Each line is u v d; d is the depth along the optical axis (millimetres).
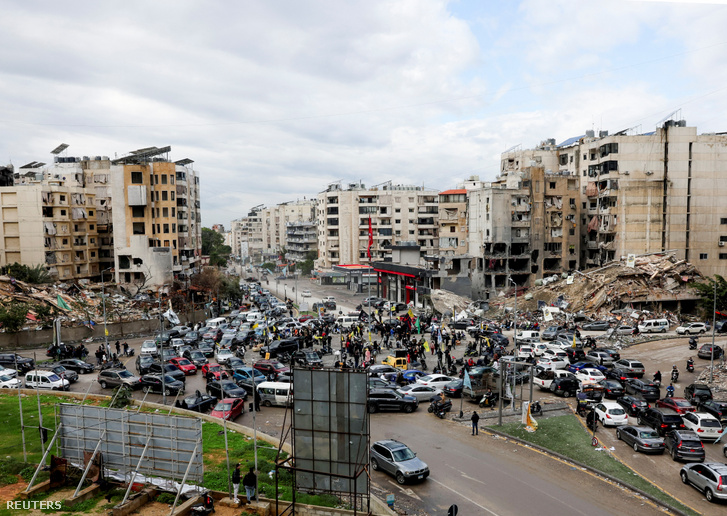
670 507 21859
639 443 28672
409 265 101688
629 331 64188
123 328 68938
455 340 59781
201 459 21547
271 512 21078
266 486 22906
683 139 90000
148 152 95562
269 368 45000
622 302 74438
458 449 29188
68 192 91562
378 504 21203
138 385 41500
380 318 71188
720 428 31016
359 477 18531
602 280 77750
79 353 52656
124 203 92688
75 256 93250
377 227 134750
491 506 22250
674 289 76500
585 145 97938
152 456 22172
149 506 20641
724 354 52531
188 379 45594
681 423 31016
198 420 21469
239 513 20531
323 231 145125
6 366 47656
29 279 77438
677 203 90125
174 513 19594
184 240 99812
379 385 38219
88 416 22875
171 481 21906
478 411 36688
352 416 18422
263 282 155125
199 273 102250
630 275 77438
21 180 104000
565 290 80750
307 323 70562
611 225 90375
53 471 22406
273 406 37719
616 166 90125
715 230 90625
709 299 71312
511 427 32531
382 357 53719
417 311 88562
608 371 45844
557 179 94688
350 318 74250
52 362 50281
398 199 134500
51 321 63156
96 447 22219
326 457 18688
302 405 18812
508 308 80812
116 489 21578
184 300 87062
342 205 138375
